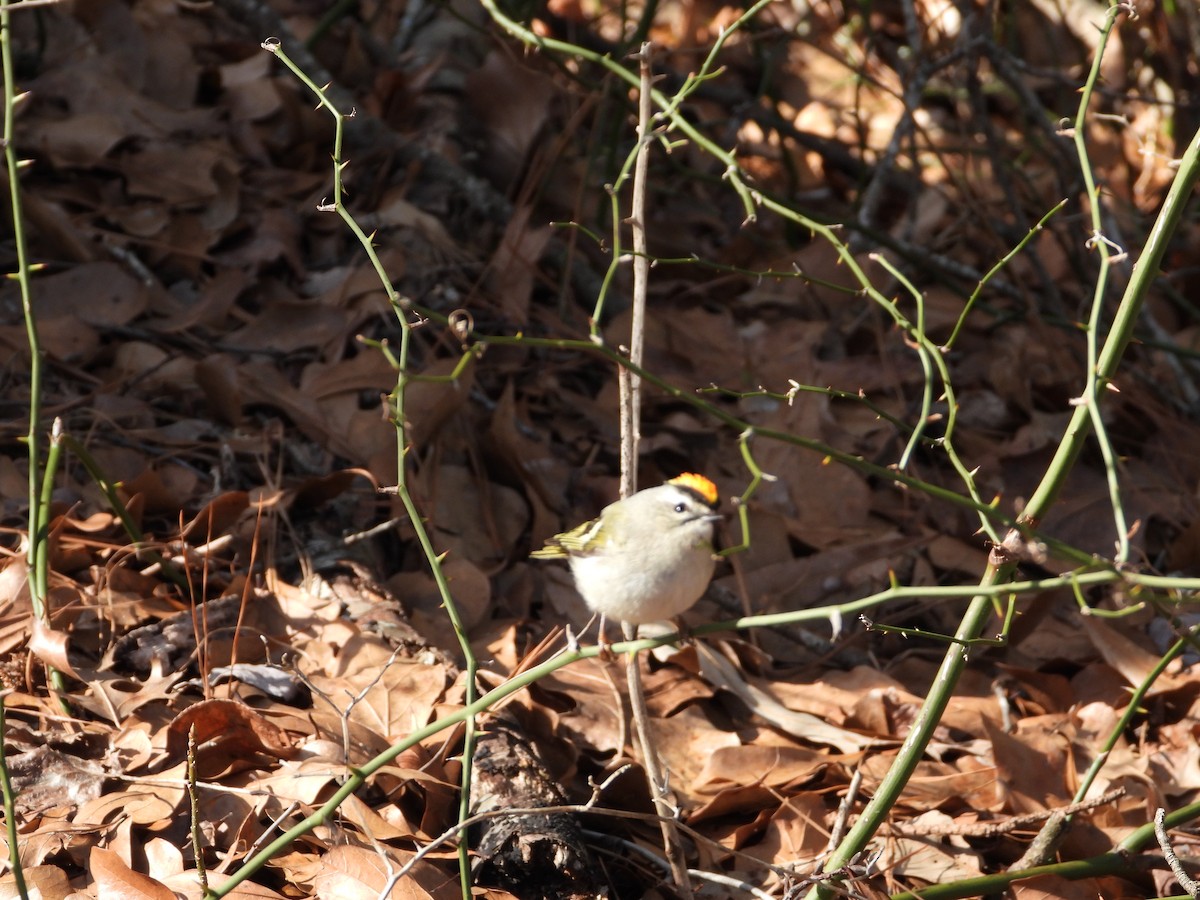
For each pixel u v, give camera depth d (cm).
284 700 774
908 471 1177
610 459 1162
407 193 1347
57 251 1141
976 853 771
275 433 1014
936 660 1002
